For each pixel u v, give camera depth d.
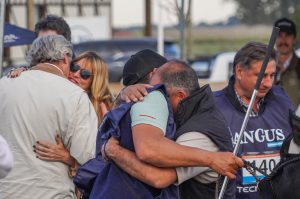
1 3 12.41
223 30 111.81
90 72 12.77
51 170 10.65
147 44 37.31
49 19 13.99
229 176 8.57
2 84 10.90
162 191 8.84
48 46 10.95
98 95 12.75
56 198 10.65
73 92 10.72
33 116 10.59
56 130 10.64
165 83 9.09
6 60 32.31
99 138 9.74
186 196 9.15
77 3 39.81
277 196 8.63
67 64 11.14
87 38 37.78
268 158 11.02
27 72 10.88
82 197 9.83
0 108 10.79
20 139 10.60
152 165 8.58
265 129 11.07
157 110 8.70
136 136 8.53
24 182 10.58
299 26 65.75
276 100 11.30
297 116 8.83
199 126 8.87
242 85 10.99
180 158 8.44
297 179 8.48
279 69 17.64
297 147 8.77
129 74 9.77
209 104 9.08
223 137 8.95
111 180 8.91
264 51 10.79
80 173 9.64
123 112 8.86
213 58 40.84
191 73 9.15
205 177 8.96
